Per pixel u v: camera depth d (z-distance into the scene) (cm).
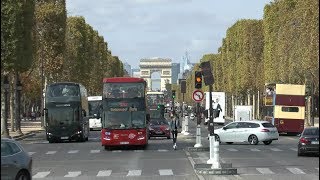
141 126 4412
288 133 7156
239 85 10800
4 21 5234
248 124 5162
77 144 5338
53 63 7906
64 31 7756
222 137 5222
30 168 2044
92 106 8719
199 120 4306
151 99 8262
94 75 12269
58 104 5622
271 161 3394
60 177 2623
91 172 2841
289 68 7244
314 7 6312
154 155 3909
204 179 2458
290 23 7194
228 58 12175
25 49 5519
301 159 3544
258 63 10344
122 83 4431
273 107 7094
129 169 2966
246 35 10488
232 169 2662
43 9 7519
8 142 1948
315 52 6303
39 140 6078
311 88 7669
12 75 6819
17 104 6694
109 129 4403
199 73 3534
